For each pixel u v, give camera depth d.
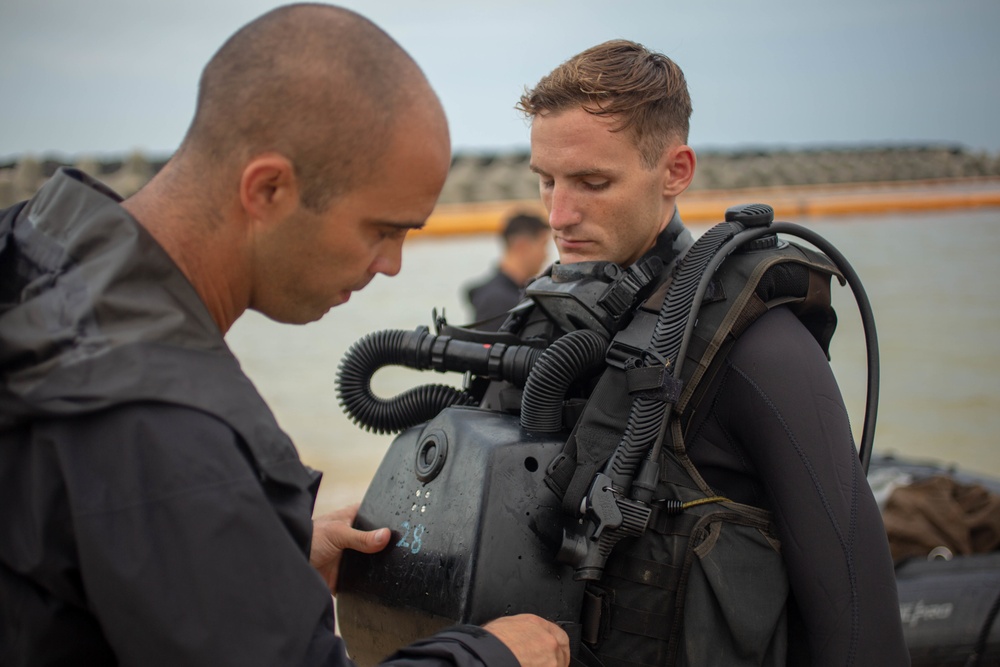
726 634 1.38
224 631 1.01
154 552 1.00
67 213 1.11
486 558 1.37
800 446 1.36
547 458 1.43
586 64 1.50
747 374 1.40
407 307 11.28
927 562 2.77
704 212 19.52
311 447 5.68
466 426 1.48
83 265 1.07
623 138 1.48
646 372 1.36
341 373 1.72
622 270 1.56
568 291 1.53
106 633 1.02
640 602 1.40
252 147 1.14
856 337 9.10
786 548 1.38
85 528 1.00
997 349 8.46
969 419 6.36
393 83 1.16
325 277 1.22
